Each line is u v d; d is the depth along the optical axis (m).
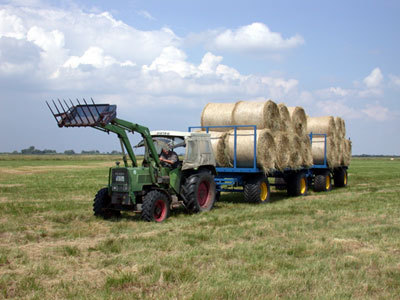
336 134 19.05
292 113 15.65
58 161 66.06
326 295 4.92
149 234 8.34
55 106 9.56
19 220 9.99
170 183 10.75
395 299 4.89
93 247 7.28
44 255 6.73
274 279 5.49
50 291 5.11
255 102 13.87
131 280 5.45
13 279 5.55
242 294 4.97
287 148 14.45
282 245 7.37
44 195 15.58
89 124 9.27
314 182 17.98
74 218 10.44
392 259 6.46
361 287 5.26
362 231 8.50
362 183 22.25
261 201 13.51
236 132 13.53
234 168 13.37
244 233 8.32
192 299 4.79
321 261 6.34
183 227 9.04
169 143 11.18
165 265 6.19
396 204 12.68
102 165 48.22
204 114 14.32
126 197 9.77
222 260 6.41
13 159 75.62
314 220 9.88
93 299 4.80
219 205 12.85
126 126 9.95
